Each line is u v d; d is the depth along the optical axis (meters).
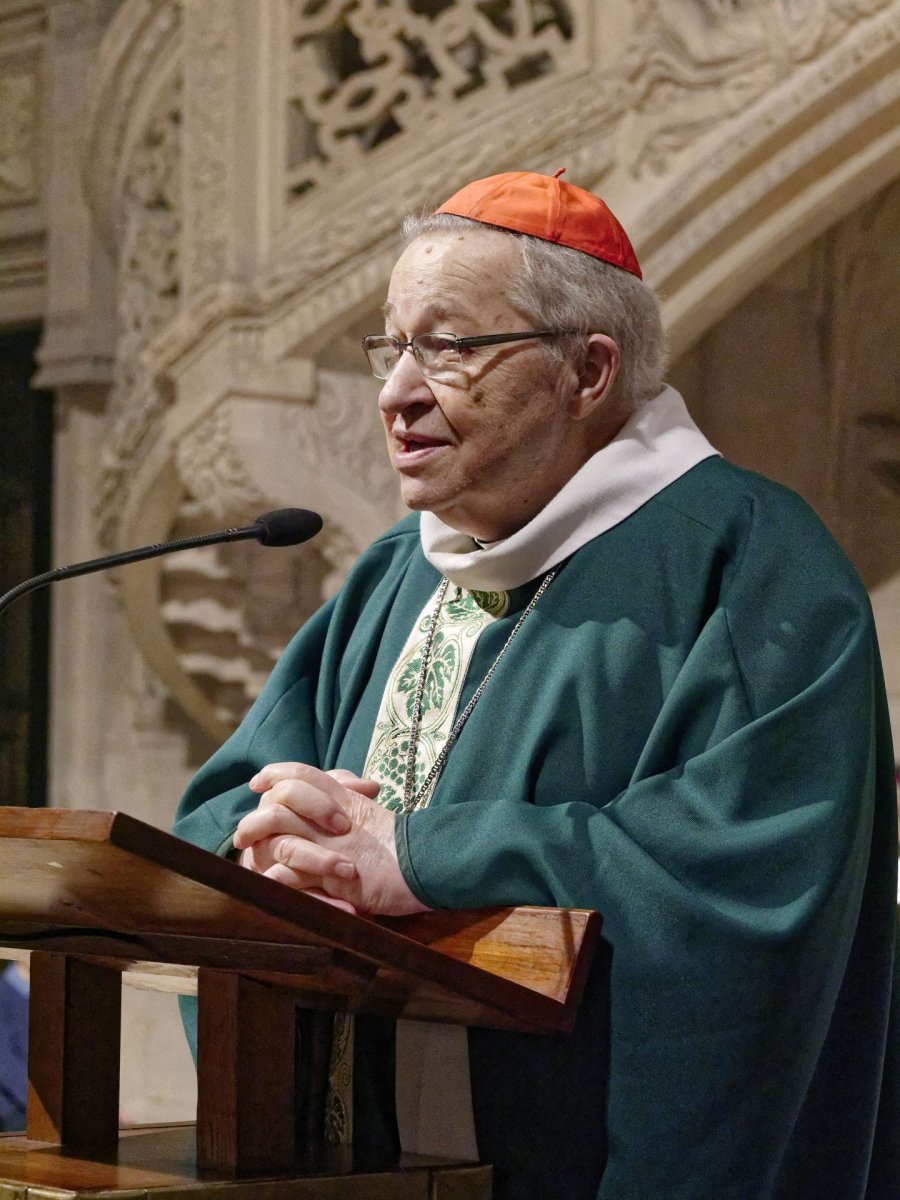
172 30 19.84
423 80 17.38
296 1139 7.55
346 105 17.06
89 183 21.64
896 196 17.47
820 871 6.86
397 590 9.07
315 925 5.68
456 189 16.08
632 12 15.05
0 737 25.12
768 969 6.74
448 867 7.11
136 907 5.86
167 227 20.27
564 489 7.99
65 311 24.14
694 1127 6.75
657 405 8.29
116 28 20.50
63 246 24.28
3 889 5.93
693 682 7.34
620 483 7.98
